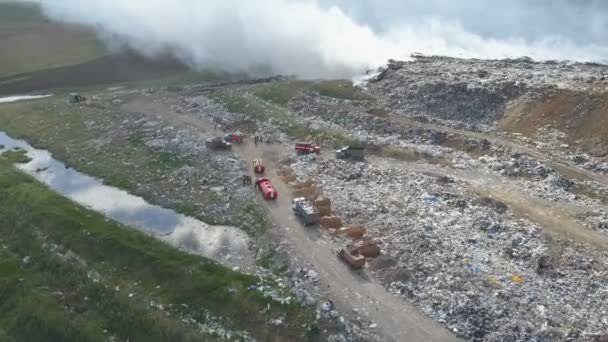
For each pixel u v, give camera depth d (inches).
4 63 6412.4
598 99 3690.9
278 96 5024.6
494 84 4279.0
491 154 3617.1
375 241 2630.4
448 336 2034.9
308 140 4067.4
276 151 3887.8
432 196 3090.6
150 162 3821.4
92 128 4517.7
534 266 2438.5
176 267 2561.5
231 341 2129.7
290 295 2310.5
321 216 2901.1
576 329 2018.9
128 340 2192.4
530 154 3513.8
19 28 7628.0
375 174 3417.8
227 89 5339.6
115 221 3063.5
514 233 2691.9
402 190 3189.0
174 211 3174.2
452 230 2723.9
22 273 2615.7
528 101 4001.0
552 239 2640.3
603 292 2257.6
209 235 2901.1
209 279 2459.4
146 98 5226.4
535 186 3189.0
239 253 2714.1
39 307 2363.4
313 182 3336.6
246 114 4633.4
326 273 2433.6
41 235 2915.8
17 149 4242.1
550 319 2073.1
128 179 3590.1
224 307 2303.2
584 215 2851.9
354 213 2928.2
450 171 3454.7
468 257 2479.1
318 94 4958.2
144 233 2925.7
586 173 3265.3
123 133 4365.2
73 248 2797.7
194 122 4542.3
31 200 3267.7
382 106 4569.4
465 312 2117.4
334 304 2229.3
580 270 2407.7
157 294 2431.1
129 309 2304.4
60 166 3900.1
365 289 2310.5
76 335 2225.6
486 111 4153.5
